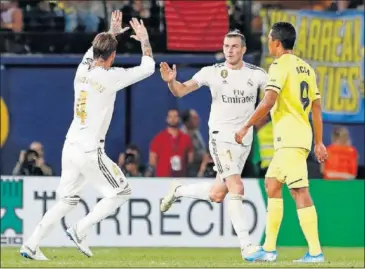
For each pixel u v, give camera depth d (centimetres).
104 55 2359
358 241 3325
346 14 3500
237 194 2453
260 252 2397
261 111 2283
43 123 3544
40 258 2448
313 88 2341
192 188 2594
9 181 3216
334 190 3316
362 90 3494
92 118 2353
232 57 2436
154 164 3419
